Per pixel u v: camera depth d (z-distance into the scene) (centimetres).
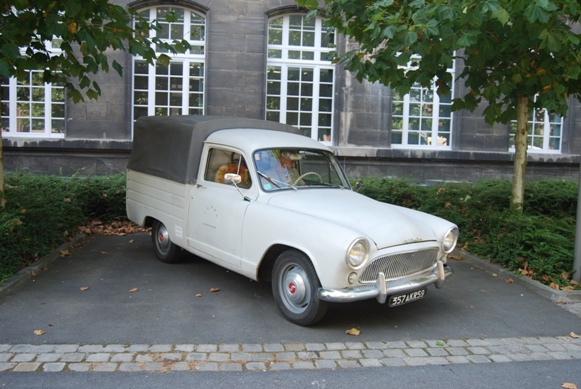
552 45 519
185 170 591
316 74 1280
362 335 450
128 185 730
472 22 482
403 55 536
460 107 742
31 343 411
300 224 450
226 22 1213
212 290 558
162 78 1238
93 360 385
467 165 1315
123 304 510
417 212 556
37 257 643
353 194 558
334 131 1274
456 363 401
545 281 600
